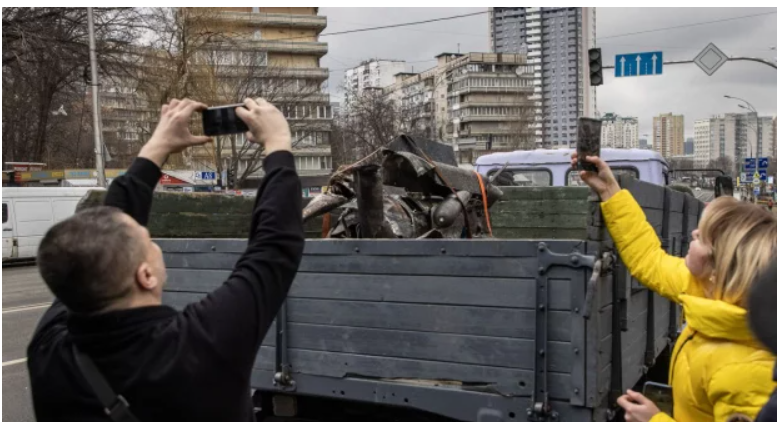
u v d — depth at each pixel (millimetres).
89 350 1654
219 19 28281
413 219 4672
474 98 106938
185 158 39406
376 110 42438
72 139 41812
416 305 2934
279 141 1936
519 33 109438
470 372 2830
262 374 3301
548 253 2660
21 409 5750
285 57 68312
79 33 23328
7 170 26953
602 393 2793
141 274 1688
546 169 10742
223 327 1660
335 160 50250
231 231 5754
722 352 2072
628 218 2838
